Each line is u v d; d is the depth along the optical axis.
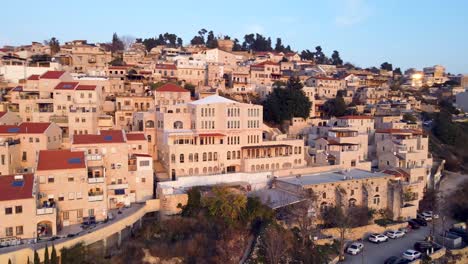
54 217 68.12
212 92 141.38
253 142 108.44
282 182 94.50
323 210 90.31
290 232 78.81
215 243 74.12
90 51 174.12
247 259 72.62
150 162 88.81
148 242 73.50
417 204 102.88
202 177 93.00
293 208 82.94
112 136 88.75
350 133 120.88
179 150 97.06
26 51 169.12
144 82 152.38
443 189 121.38
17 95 111.94
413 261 75.88
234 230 77.44
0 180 69.50
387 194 99.38
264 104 143.00
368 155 124.56
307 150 116.25
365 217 92.75
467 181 126.69
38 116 107.00
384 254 80.19
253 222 80.12
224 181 95.31
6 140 83.88
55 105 108.19
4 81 132.88
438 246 83.62
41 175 72.75
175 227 77.25
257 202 81.25
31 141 87.12
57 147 95.31
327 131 126.44
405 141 117.25
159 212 83.31
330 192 92.25
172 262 71.12
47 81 114.50
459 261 82.12
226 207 79.38
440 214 103.44
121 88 139.88
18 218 65.75
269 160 106.38
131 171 87.25
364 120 134.12
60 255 62.78
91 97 109.62
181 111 107.81
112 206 84.00
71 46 188.88
